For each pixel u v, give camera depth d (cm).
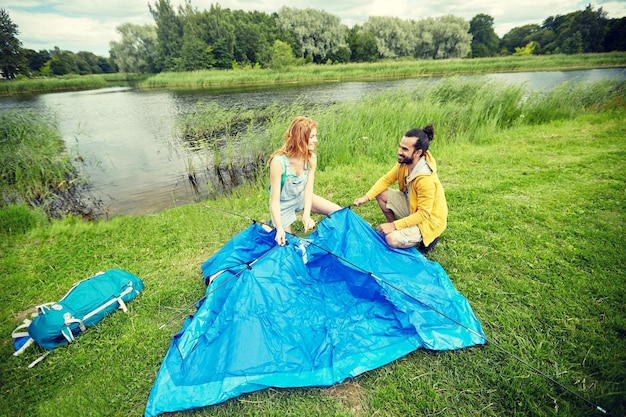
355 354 228
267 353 221
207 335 236
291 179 309
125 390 227
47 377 242
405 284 277
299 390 215
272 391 215
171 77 3703
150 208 590
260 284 255
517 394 205
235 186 671
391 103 923
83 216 568
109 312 295
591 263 315
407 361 231
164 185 699
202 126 1112
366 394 212
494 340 243
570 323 252
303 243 301
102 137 1158
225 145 941
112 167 827
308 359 224
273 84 2967
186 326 251
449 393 209
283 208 325
